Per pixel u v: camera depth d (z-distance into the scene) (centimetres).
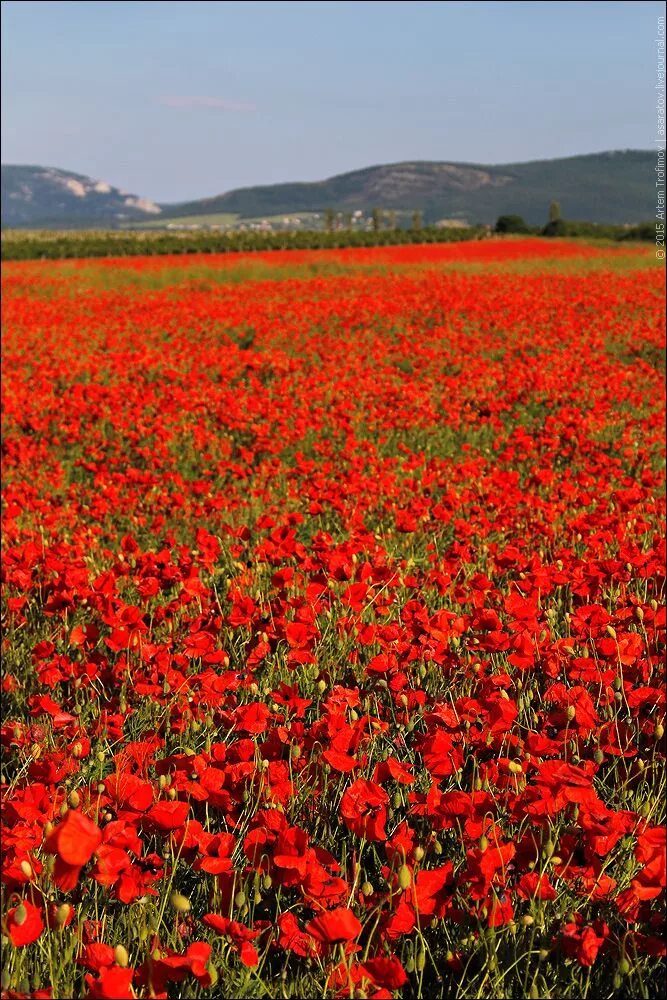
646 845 200
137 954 228
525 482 738
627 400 1108
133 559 504
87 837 156
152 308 2059
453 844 276
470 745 302
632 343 1538
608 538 496
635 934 225
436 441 950
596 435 921
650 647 373
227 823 259
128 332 1764
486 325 1711
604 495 664
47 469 841
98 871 225
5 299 2331
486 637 338
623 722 300
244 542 554
